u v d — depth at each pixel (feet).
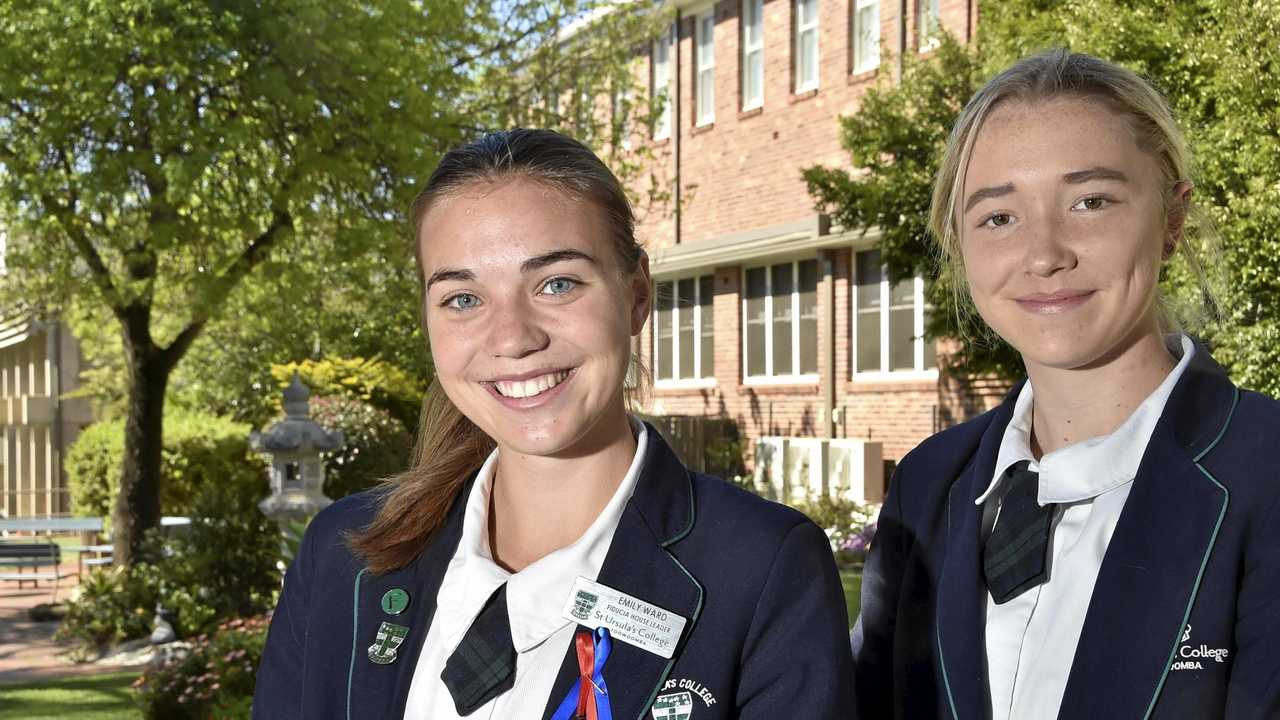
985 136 5.51
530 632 4.82
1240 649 4.88
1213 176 21.99
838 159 47.78
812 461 47.11
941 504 6.17
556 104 39.65
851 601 23.44
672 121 57.88
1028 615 5.42
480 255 4.82
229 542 32.24
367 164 30.91
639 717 4.65
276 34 27.63
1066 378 5.54
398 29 31.04
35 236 31.14
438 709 4.91
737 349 54.80
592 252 4.85
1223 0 22.52
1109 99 5.35
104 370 60.23
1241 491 5.01
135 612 30.94
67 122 27.02
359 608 5.27
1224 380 5.46
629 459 5.23
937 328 29.53
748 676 4.76
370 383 46.85
